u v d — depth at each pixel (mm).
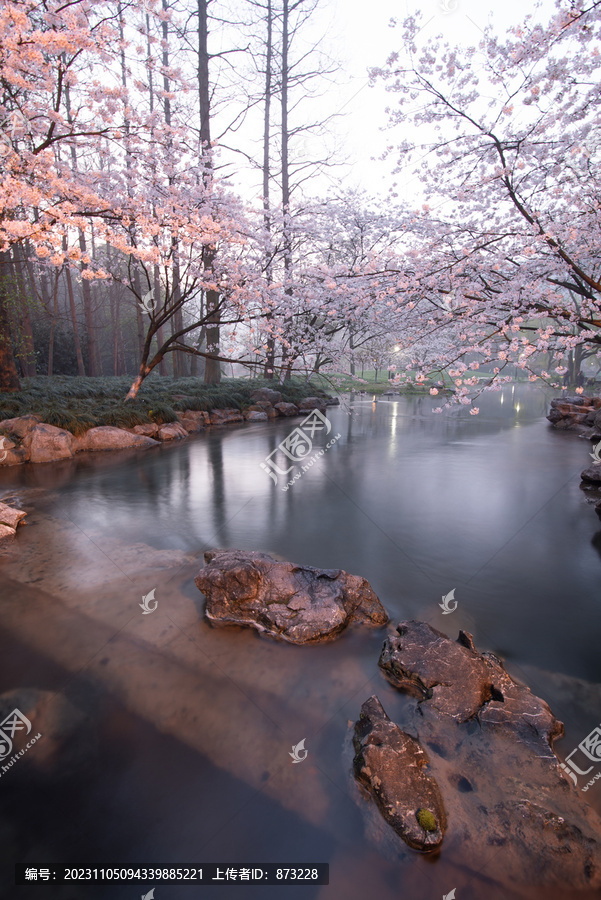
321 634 3764
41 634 3836
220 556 4523
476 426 15852
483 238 6398
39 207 5266
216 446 11930
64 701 3131
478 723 2904
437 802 2381
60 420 11031
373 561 5262
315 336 12219
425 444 12547
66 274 23703
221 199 9523
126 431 11703
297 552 5457
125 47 6453
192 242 8258
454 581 4828
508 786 2502
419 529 6234
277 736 2871
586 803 2414
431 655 3359
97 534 5953
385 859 2184
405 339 8414
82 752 2750
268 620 3902
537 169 5703
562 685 3342
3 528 5789
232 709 3080
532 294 6109
